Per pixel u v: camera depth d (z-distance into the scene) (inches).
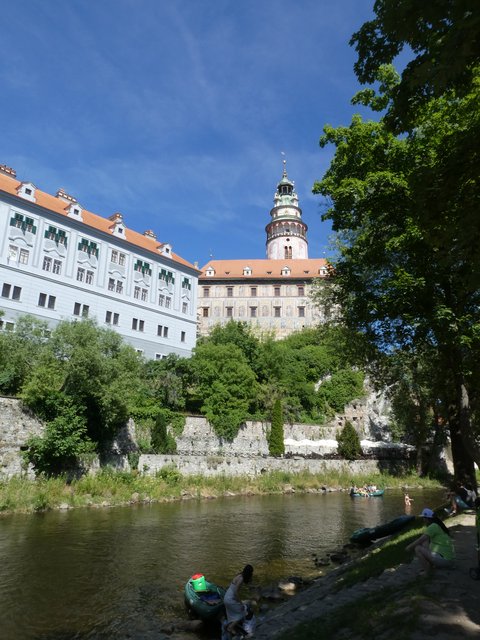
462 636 217.8
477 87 470.6
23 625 412.8
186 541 754.2
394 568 390.9
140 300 2084.2
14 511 950.4
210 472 1541.6
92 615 438.6
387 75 698.8
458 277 600.4
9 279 1657.2
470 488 746.8
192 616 434.6
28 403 1151.0
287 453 1899.6
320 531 861.2
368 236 730.2
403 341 768.9
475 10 254.7
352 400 2463.1
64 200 2073.1
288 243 4062.5
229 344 2078.0
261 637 320.2
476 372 684.1
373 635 237.6
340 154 751.1
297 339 2918.3
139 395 1558.8
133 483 1243.8
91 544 712.4
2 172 1961.1
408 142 677.3
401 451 2197.3
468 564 354.9
